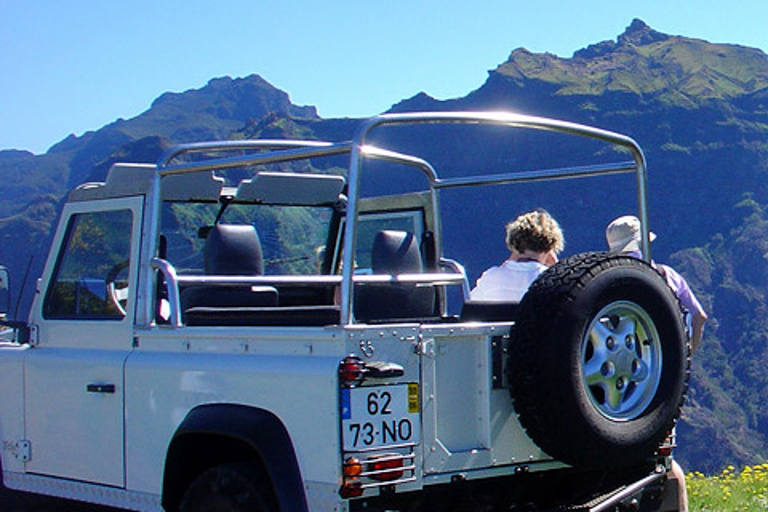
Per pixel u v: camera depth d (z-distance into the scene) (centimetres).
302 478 452
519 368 461
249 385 479
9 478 636
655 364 500
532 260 606
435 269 684
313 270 726
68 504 707
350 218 454
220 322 539
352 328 445
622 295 481
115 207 590
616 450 471
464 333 471
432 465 459
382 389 448
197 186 660
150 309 559
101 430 570
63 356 600
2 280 631
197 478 496
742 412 19350
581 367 462
